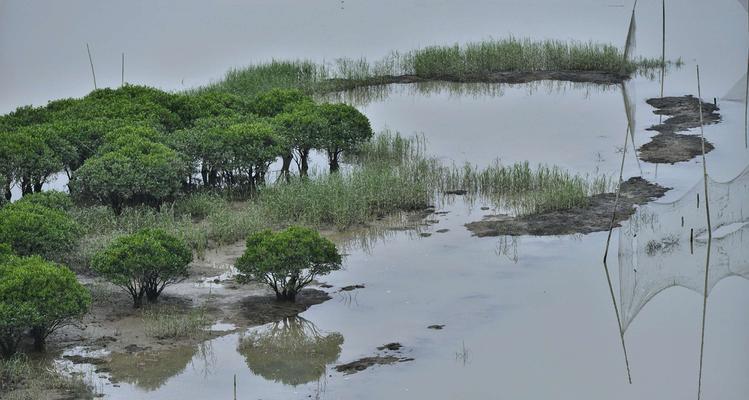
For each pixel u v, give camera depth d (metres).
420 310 23.38
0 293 20.73
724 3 58.53
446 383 19.80
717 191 27.84
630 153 34.84
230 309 23.69
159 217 29.16
